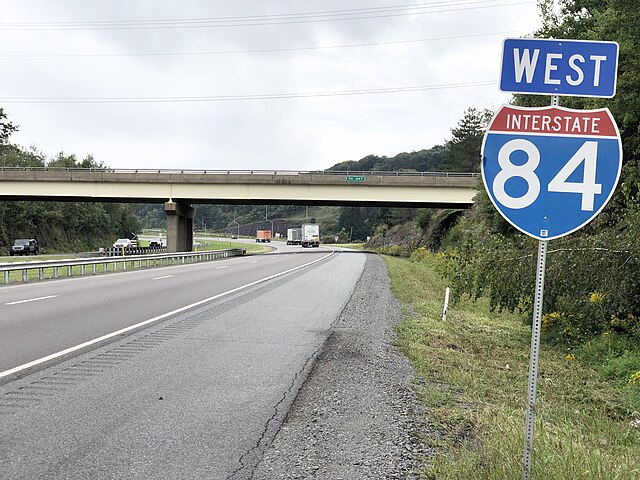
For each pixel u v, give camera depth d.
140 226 112.12
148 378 7.05
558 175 3.79
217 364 7.97
